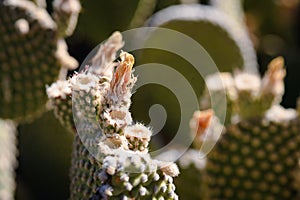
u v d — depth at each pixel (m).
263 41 2.12
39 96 1.15
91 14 1.40
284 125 1.09
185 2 1.52
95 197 0.86
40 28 1.15
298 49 2.16
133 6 1.42
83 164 0.91
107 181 0.86
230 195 1.08
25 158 1.30
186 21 1.38
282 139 1.08
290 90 1.81
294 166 1.08
